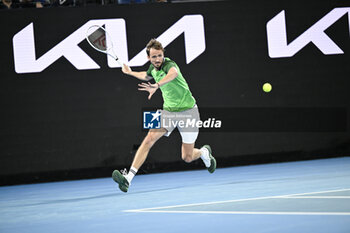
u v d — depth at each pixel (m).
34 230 5.81
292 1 13.22
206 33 12.87
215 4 12.90
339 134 13.51
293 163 12.93
